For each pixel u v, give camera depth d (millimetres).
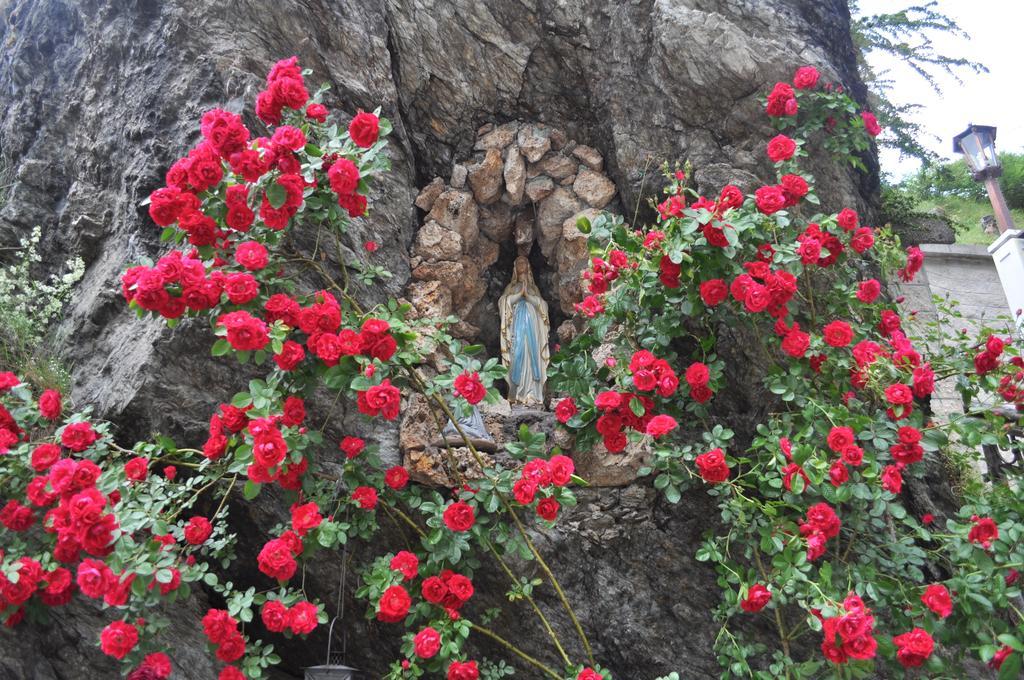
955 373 4020
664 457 3779
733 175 4824
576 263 5285
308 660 4203
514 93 5336
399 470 3816
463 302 5312
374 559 4160
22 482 3502
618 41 5164
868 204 5328
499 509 3865
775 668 3451
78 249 4938
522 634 4160
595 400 3934
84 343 4555
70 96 5508
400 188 5043
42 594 3416
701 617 4199
